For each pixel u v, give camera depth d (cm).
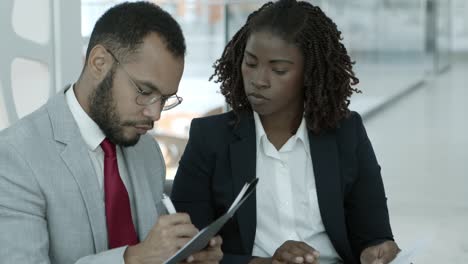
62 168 155
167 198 157
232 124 206
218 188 203
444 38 1862
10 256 146
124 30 148
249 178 201
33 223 149
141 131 155
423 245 188
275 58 192
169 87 151
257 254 201
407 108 1047
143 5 153
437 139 794
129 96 150
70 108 160
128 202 164
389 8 1038
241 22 436
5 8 262
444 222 484
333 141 204
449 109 1038
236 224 201
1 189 148
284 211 201
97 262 146
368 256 197
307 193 202
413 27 1298
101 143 162
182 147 411
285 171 203
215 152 204
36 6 283
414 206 525
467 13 2653
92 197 157
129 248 148
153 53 148
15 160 150
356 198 209
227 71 209
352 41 748
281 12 195
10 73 266
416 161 678
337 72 200
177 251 142
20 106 282
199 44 436
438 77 1588
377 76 945
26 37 282
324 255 203
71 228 155
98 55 151
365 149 208
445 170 642
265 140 203
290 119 204
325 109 201
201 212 206
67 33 290
